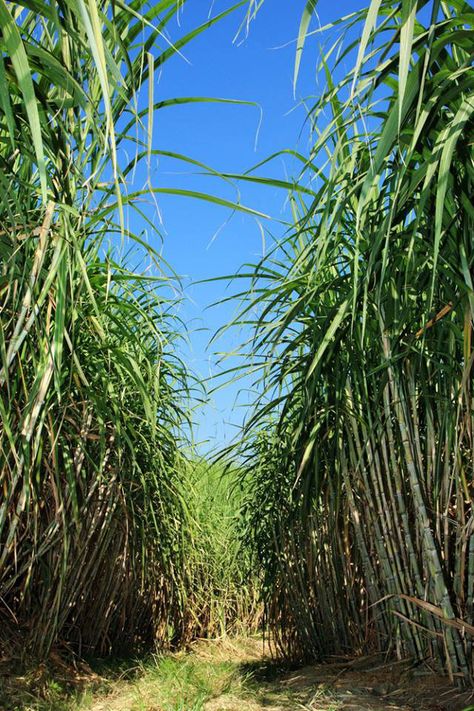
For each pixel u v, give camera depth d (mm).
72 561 3182
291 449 3320
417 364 2799
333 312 2785
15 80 1786
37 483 2572
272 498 3953
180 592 4914
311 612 3689
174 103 2148
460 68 1721
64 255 2156
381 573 3090
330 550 3482
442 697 2527
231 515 5984
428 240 2258
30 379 2521
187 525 4609
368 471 3113
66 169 2186
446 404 2551
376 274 2541
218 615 5586
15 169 2326
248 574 4734
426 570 2736
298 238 3266
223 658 4816
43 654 3180
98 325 2816
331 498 3301
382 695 2721
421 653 2861
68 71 1852
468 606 2539
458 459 2465
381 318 2736
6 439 2371
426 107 1701
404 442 2756
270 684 3346
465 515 2658
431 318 2533
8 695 2734
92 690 3184
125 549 3773
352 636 3412
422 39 1746
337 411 2877
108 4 2035
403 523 2836
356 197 2783
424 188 1725
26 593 3150
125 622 4254
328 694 2846
